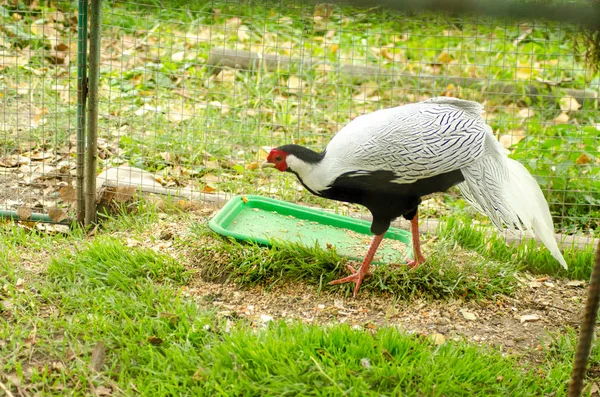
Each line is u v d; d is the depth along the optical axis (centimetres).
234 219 477
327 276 417
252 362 326
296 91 736
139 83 701
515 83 707
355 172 392
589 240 502
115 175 537
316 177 402
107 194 506
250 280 417
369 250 413
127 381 325
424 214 544
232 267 422
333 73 761
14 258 436
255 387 310
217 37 817
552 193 557
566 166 551
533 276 466
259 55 774
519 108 738
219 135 620
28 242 458
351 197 405
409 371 317
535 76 770
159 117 636
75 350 342
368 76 767
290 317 389
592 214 548
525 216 396
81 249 454
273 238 431
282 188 562
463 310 406
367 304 407
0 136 596
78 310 380
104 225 490
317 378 315
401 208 404
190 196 530
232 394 310
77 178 485
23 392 314
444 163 384
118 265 418
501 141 653
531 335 389
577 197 556
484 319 402
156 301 389
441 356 338
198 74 755
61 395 313
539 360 367
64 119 621
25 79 687
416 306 406
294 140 625
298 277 417
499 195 393
